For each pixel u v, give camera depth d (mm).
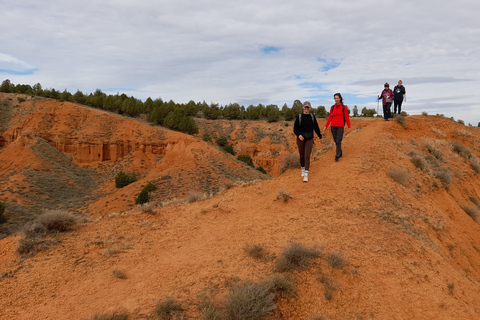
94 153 69000
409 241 6480
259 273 5090
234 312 3975
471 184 12234
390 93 14922
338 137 10766
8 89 95938
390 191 8828
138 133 73625
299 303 4418
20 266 5637
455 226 8789
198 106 149375
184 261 5855
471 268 7355
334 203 8078
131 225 7961
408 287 5059
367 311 4430
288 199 8594
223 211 8727
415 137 14047
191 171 49125
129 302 4520
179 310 4199
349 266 5312
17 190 44875
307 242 6199
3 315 4246
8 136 69250
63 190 51500
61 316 4230
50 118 75625
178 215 8805
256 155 91750
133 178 55500
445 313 4629
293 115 113188
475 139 16391
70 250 6312
